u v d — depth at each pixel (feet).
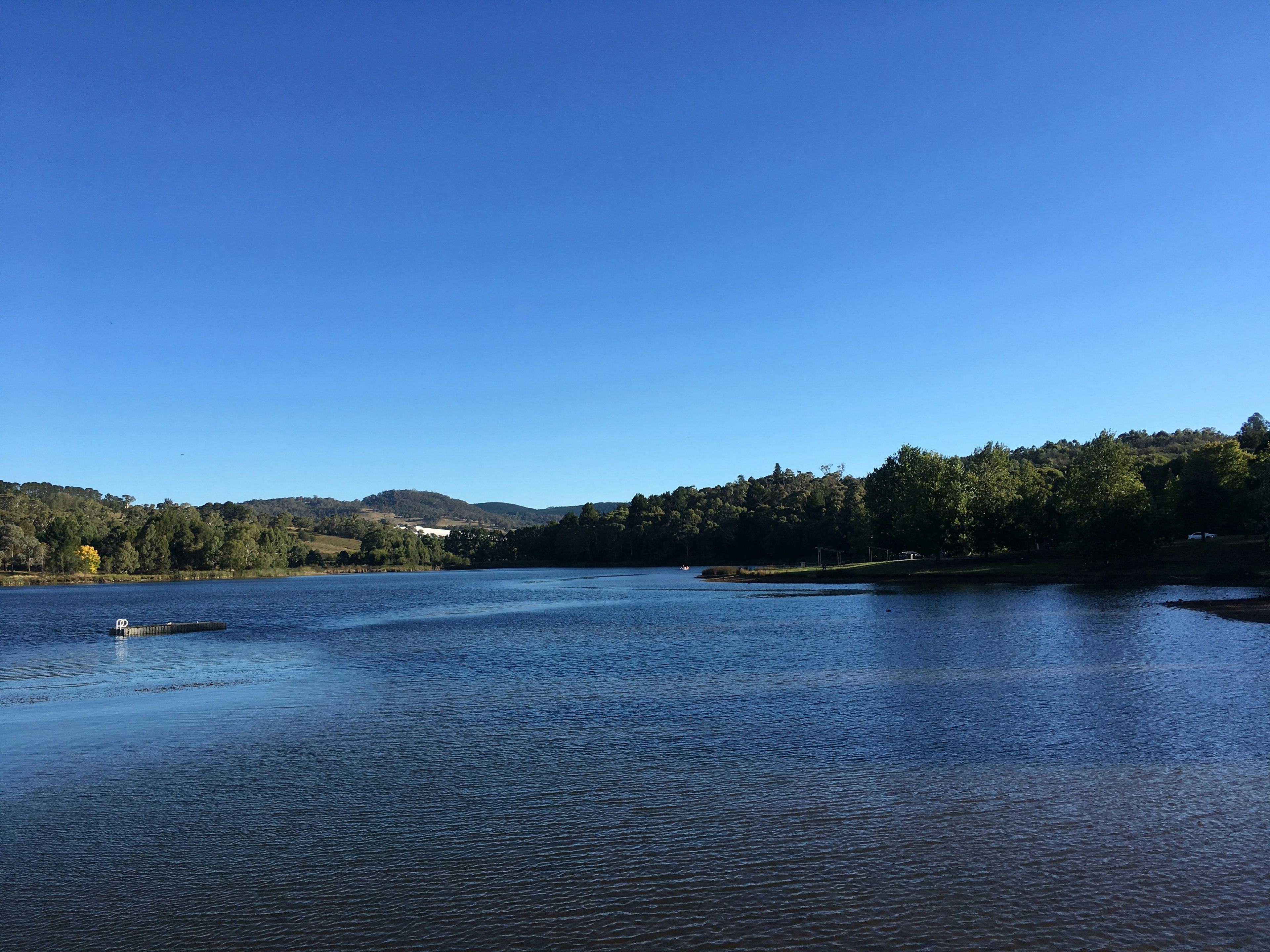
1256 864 49.85
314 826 60.18
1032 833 55.42
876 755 75.05
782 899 46.80
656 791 66.23
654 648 162.40
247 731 91.86
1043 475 484.33
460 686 120.47
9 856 55.77
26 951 43.24
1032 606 222.28
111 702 113.60
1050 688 104.58
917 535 403.54
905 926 43.50
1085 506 348.18
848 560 634.84
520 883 49.70
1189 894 46.29
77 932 45.19
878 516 490.90
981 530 398.62
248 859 54.44
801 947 41.63
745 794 64.95
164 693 119.96
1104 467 345.92
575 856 53.57
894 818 58.75
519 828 58.75
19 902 49.06
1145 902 45.47
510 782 69.92
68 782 72.38
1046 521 397.80
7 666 156.15
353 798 66.44
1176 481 391.04
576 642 177.78
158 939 44.29
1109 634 156.97
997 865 50.47
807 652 148.15
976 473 469.16
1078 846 53.21
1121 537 331.98
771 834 56.39
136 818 62.85
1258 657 124.57
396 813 62.59
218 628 235.61
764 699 103.60
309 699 111.96
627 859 52.85
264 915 46.70
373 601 371.76
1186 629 160.76
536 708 101.50
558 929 44.11
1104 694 99.71
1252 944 41.06
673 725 90.38
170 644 195.21
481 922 45.11
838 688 109.91
